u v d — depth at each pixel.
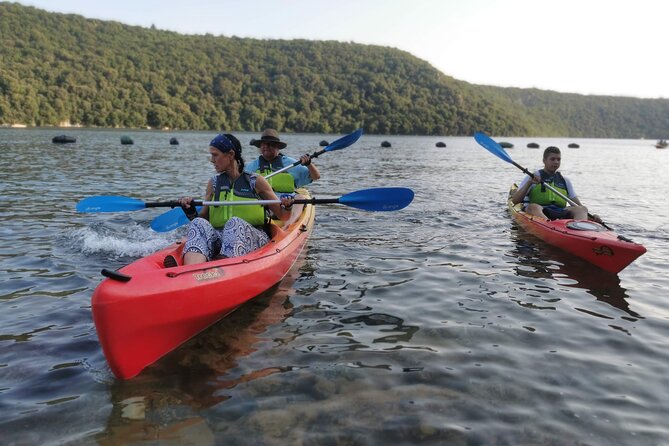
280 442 2.32
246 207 4.52
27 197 9.25
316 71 110.75
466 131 103.81
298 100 96.38
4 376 2.90
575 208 6.70
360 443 2.32
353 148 36.84
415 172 17.14
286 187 6.82
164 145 31.94
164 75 90.56
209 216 4.53
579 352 3.33
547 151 7.17
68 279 4.61
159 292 3.10
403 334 3.58
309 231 6.29
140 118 76.50
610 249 5.21
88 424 2.45
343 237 6.63
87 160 18.34
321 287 4.59
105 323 2.82
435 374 2.99
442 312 4.02
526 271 5.21
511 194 9.30
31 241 5.93
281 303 4.17
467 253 5.88
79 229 6.57
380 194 5.09
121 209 4.55
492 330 3.67
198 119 83.50
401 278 4.89
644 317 3.99
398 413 2.57
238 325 3.71
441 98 107.00
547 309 4.13
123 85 79.81
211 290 3.50
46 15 97.94
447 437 2.38
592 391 2.83
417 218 8.06
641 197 11.64
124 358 2.89
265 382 2.88
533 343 3.46
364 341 3.46
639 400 2.74
